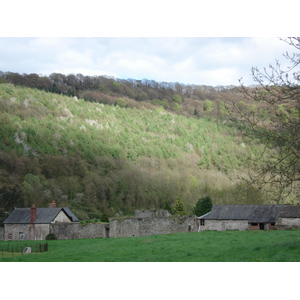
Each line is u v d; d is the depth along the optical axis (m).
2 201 85.75
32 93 174.25
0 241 54.31
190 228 50.16
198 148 165.12
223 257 24.16
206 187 110.75
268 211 53.34
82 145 140.88
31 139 131.75
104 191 108.88
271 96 18.81
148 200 108.19
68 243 44.75
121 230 51.62
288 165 19.33
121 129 178.12
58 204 96.94
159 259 25.83
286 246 24.52
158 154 153.75
